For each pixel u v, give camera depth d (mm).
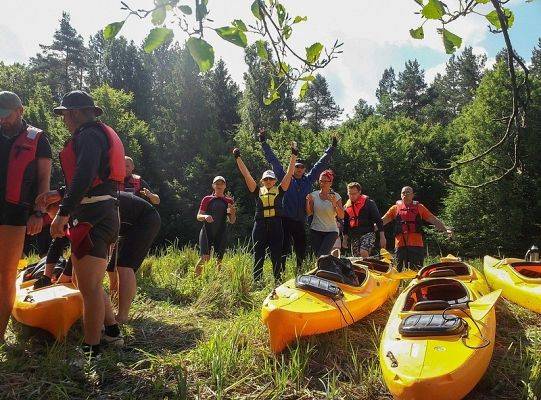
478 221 31031
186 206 36938
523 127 1889
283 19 1846
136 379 4113
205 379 4203
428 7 1593
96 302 4211
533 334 5402
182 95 46969
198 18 1450
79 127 4164
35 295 4910
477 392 4117
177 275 7746
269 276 7906
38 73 63500
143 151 39406
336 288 5379
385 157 37906
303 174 8086
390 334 4410
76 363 4141
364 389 4105
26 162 4344
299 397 4027
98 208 4105
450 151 41250
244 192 36594
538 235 31109
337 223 8758
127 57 64625
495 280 6797
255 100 47469
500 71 31562
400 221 9000
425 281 5430
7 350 4500
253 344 4902
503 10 1738
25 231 4465
